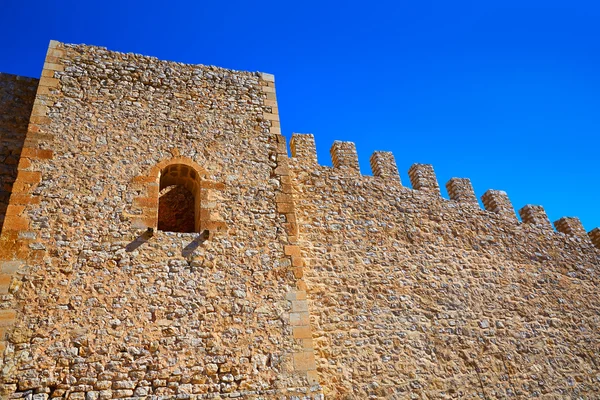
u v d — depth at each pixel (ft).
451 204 44.45
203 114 36.78
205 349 26.68
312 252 36.19
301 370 27.35
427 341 35.01
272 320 28.68
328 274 35.53
